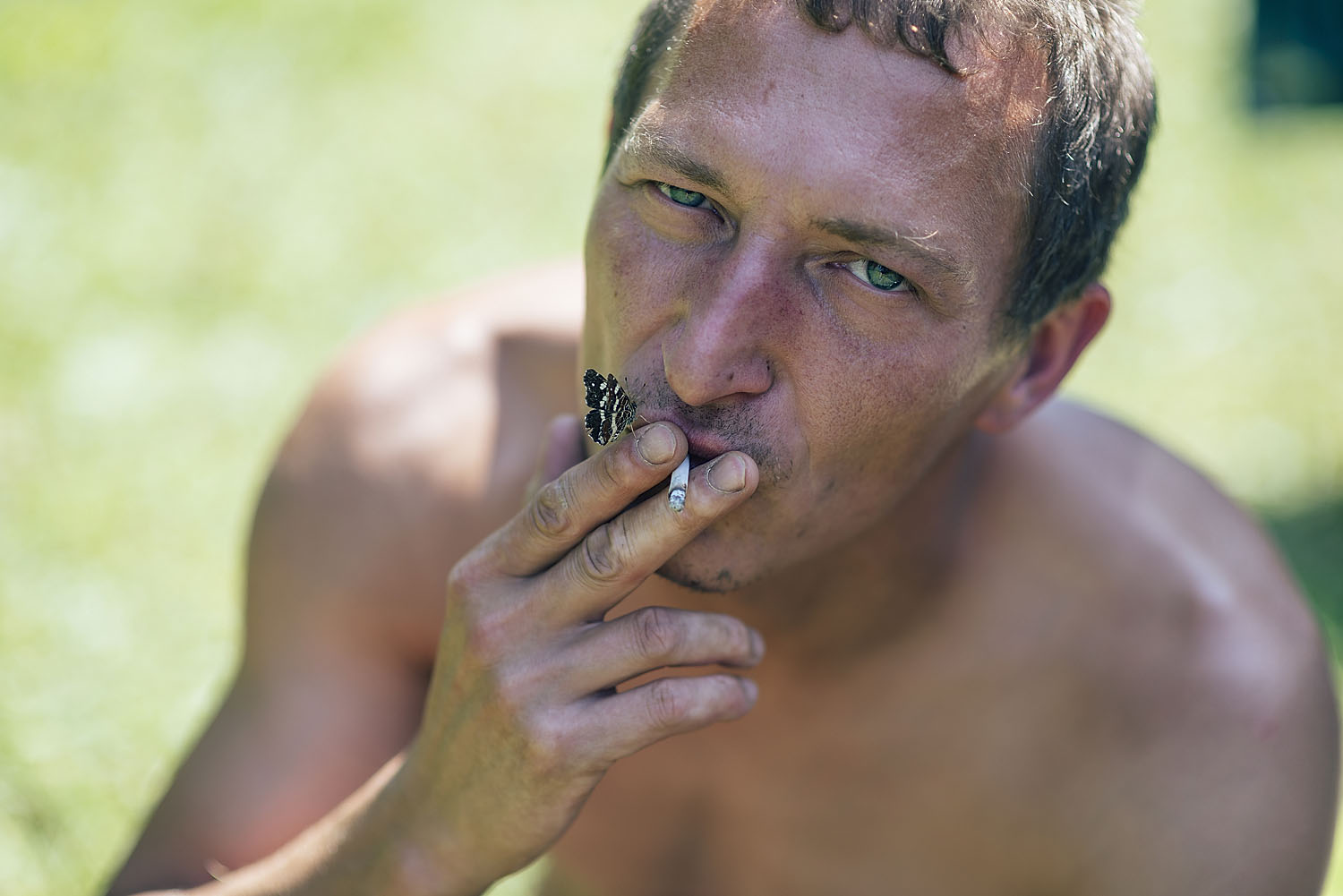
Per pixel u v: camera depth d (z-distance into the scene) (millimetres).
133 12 7578
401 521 2271
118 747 3484
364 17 7832
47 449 4605
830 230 1527
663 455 1553
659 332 1624
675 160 1550
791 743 2316
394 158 6750
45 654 3746
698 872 2498
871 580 2123
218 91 7066
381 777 1956
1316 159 7148
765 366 1588
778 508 1675
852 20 1521
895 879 2383
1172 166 7004
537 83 7504
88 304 5422
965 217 1588
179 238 5934
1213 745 2217
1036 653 2273
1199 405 5340
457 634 1764
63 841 3203
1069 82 1714
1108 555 2324
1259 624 2305
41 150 6438
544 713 1717
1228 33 8172
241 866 2166
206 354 5230
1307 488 4836
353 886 1897
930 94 1537
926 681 2266
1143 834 2248
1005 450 2344
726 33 1556
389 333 2492
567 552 1732
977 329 1691
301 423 2406
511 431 2332
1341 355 5648
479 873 1844
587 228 1734
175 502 4426
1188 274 6156
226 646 3867
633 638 1708
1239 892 2189
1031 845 2320
